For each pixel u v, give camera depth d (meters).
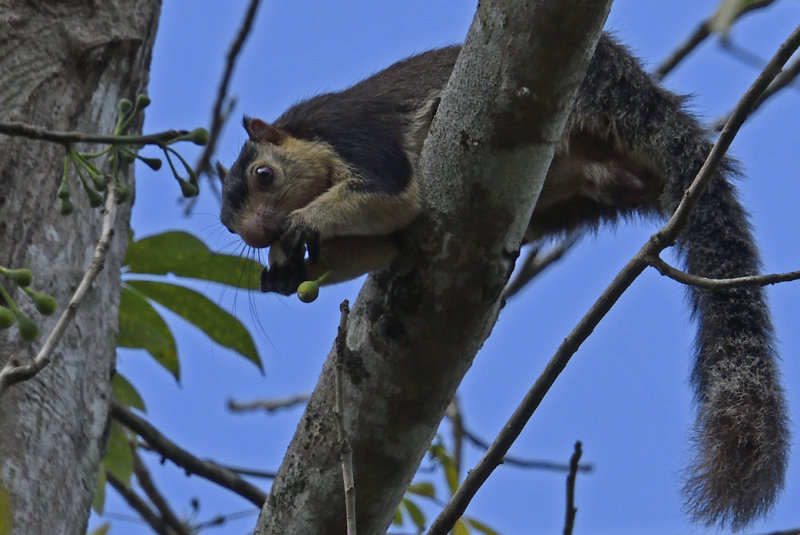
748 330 8.34
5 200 6.74
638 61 9.71
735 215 8.93
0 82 7.25
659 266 6.20
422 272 6.26
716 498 7.45
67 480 6.33
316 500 6.80
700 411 7.99
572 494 6.87
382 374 6.46
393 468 6.74
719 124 9.62
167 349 9.32
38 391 6.33
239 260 9.19
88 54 7.65
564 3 5.52
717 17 5.14
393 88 9.31
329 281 7.58
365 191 7.27
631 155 9.33
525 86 5.75
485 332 6.43
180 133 4.81
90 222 7.17
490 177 6.00
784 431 7.77
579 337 6.36
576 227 9.53
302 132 9.29
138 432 9.71
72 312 4.66
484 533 9.64
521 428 6.43
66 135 4.60
